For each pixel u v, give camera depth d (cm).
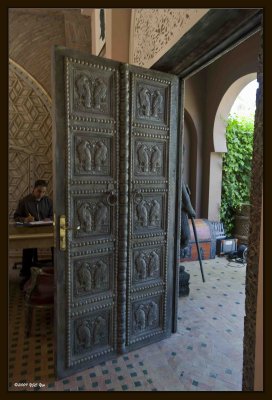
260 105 118
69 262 176
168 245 218
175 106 211
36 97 437
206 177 441
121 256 195
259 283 117
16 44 429
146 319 212
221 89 401
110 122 183
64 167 168
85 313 184
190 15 157
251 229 124
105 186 185
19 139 435
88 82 172
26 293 222
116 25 275
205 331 233
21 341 219
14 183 438
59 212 169
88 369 187
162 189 211
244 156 455
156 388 170
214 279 343
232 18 147
